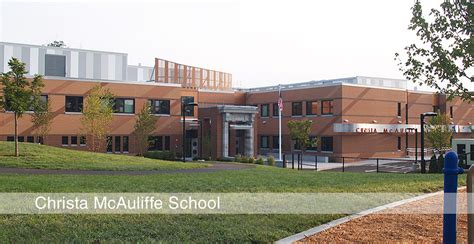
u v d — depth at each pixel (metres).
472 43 9.02
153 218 8.38
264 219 8.37
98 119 39.84
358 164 44.19
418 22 9.84
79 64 66.44
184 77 58.25
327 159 47.41
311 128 51.22
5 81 24.56
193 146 48.81
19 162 22.16
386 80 66.75
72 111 42.81
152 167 22.69
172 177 16.33
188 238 7.03
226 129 45.28
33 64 63.31
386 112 51.81
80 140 43.03
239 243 6.88
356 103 49.34
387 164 43.91
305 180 14.80
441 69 9.75
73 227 7.67
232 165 29.48
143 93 46.50
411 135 53.59
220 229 7.57
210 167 26.31
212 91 58.16
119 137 45.00
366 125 48.88
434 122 44.25
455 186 5.19
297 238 7.12
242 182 13.98
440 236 7.25
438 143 42.66
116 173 19.33
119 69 70.06
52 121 41.62
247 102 60.66
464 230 7.56
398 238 7.14
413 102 54.69
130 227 7.70
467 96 9.84
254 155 47.28
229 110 45.22
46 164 21.88
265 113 58.12
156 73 54.47
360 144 49.25
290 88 54.31
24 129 40.53
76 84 42.97
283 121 55.03
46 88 41.62
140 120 42.81
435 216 8.72
